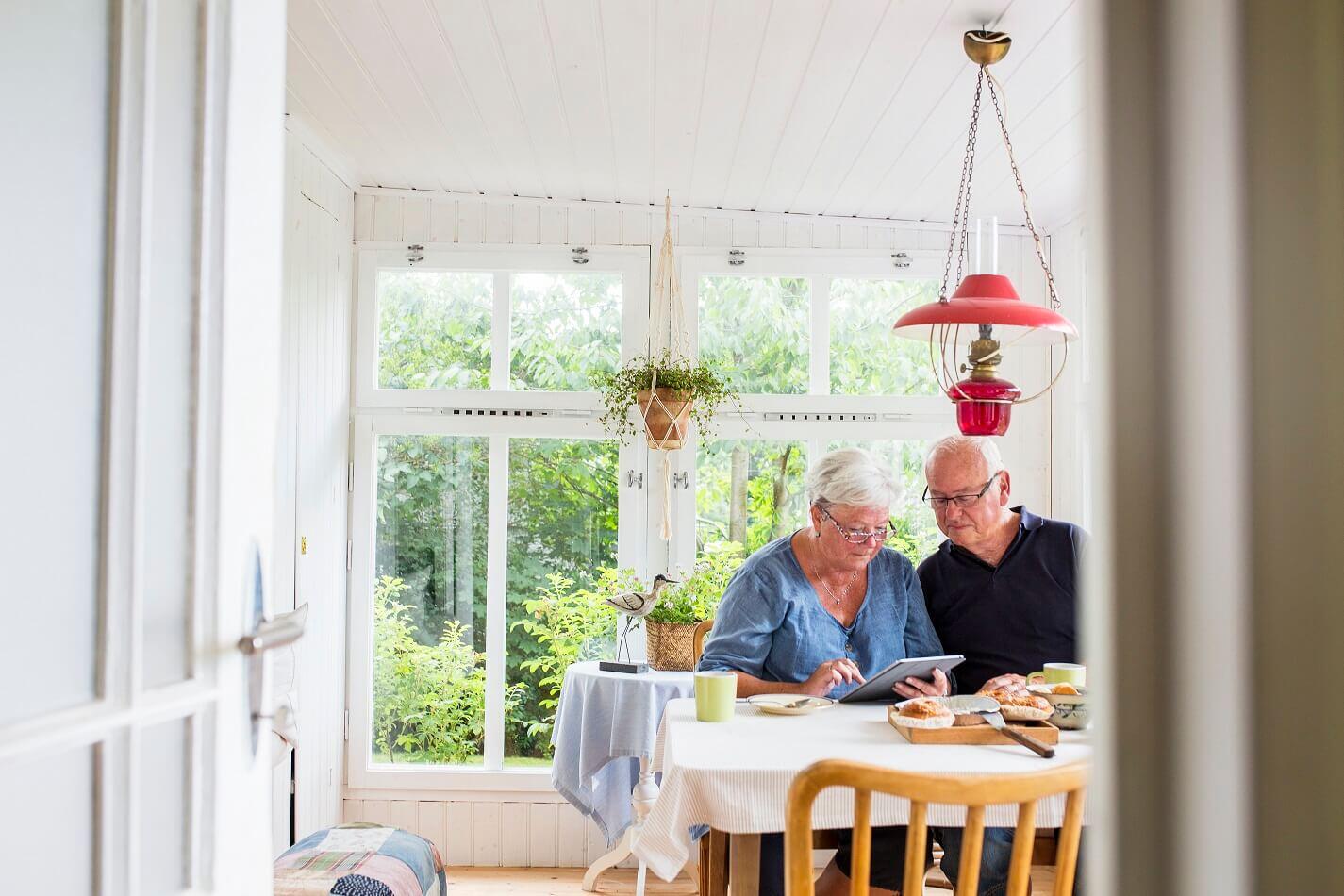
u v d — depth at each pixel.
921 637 2.58
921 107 3.17
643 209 4.38
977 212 4.24
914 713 2.00
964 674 2.60
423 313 4.38
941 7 2.53
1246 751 0.34
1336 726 0.34
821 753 1.89
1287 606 0.34
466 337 4.38
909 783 1.45
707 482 4.35
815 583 2.54
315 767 3.87
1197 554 0.36
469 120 3.49
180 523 1.09
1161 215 0.37
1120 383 0.37
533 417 4.33
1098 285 0.38
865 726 2.12
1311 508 0.34
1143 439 0.37
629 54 2.90
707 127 3.45
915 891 1.46
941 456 2.57
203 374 1.11
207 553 1.12
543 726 4.30
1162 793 0.36
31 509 0.92
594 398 4.34
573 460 4.36
